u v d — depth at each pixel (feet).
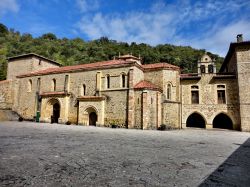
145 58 262.47
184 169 22.09
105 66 94.38
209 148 36.81
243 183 17.88
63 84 106.42
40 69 137.90
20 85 124.06
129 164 23.50
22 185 15.70
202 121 115.44
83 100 93.76
